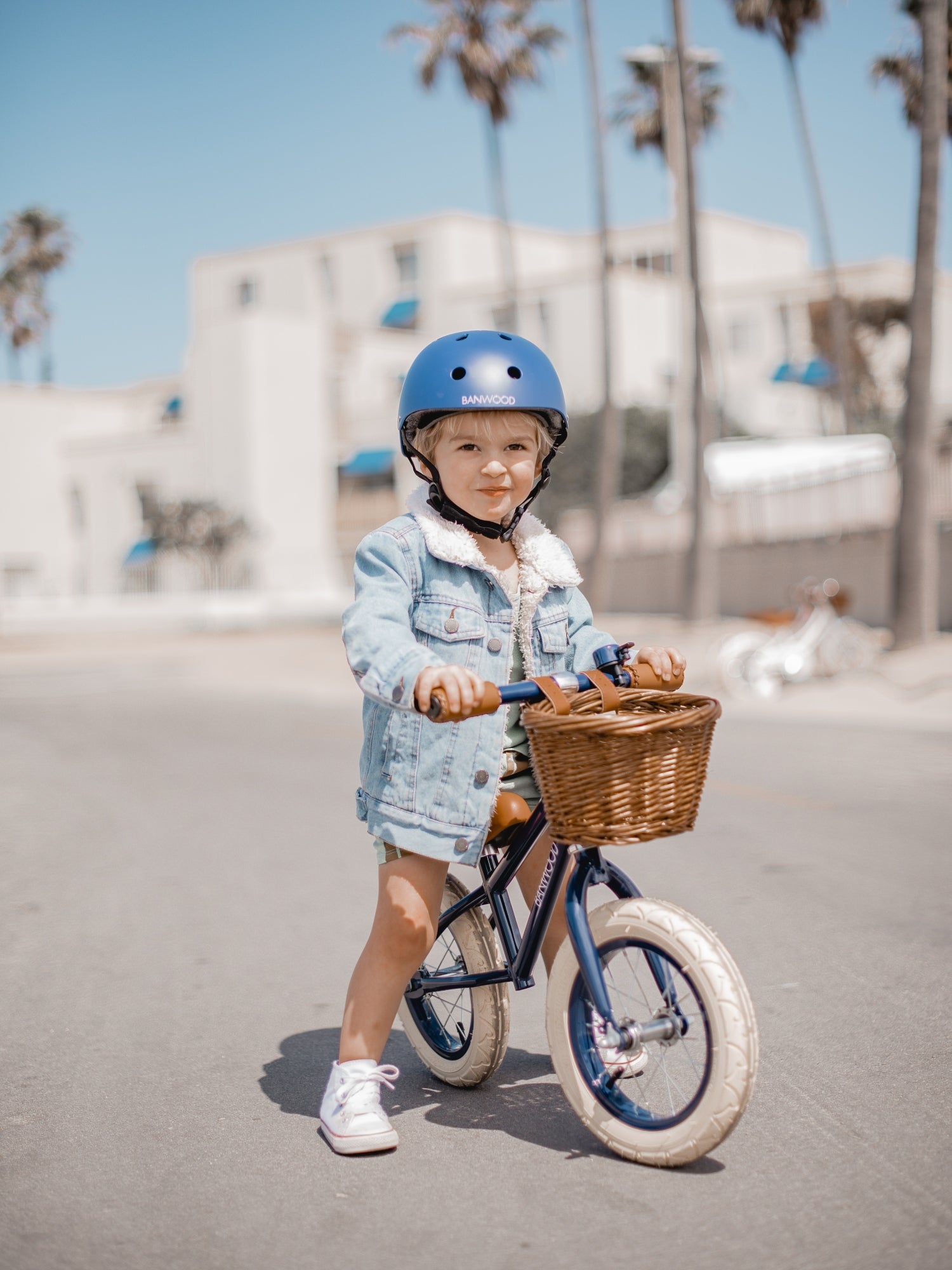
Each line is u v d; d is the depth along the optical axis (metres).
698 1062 3.54
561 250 60.50
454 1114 3.42
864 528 24.77
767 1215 2.77
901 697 13.56
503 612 3.17
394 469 45.53
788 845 6.76
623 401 50.81
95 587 48.22
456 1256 2.62
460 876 6.43
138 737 12.63
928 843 6.75
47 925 5.56
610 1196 2.88
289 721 13.87
